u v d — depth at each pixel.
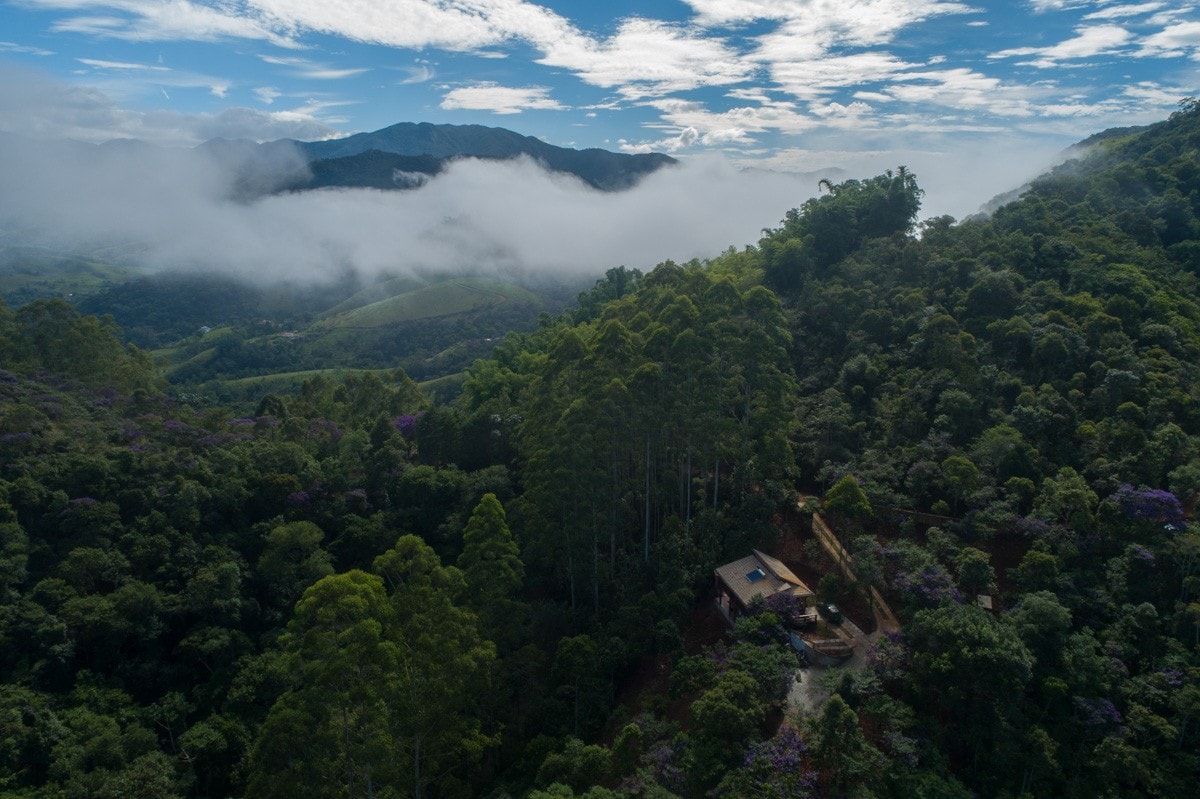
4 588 53.25
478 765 43.38
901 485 54.97
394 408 102.50
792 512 56.84
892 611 46.59
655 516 61.06
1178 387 56.44
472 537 44.28
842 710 33.41
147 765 43.75
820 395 67.38
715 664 41.25
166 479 67.75
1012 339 64.44
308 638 30.98
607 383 53.41
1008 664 35.44
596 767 35.91
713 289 58.25
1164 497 44.84
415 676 34.94
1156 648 39.53
